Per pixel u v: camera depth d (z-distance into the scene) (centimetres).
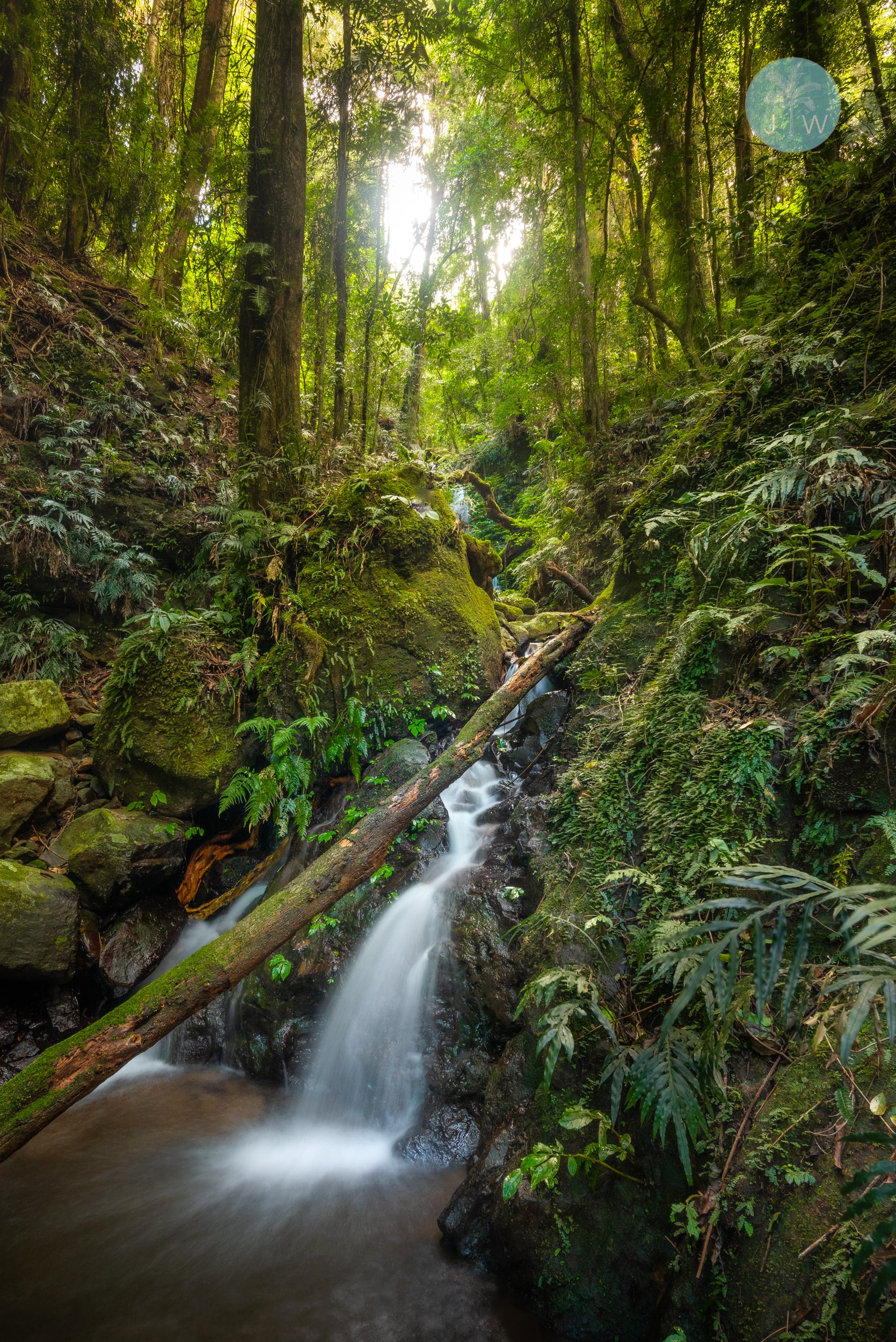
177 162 806
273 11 565
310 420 884
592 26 744
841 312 372
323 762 474
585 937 282
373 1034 362
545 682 549
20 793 445
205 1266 266
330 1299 250
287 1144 342
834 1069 191
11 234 718
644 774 323
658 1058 184
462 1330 236
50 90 734
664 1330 194
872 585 279
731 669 317
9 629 560
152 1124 357
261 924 272
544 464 1038
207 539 646
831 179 437
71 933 402
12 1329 238
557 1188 239
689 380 607
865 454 300
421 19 710
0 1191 309
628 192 820
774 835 252
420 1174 312
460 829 448
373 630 504
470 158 930
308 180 833
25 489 591
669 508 429
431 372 1325
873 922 112
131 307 817
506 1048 305
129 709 479
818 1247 168
